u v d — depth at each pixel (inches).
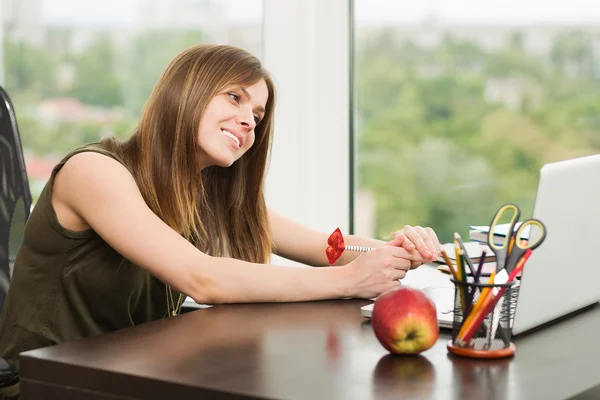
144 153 82.8
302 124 123.6
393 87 123.4
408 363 55.6
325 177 124.3
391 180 125.0
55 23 135.8
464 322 57.6
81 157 79.4
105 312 84.1
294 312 70.8
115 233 76.7
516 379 52.4
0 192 88.2
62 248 80.4
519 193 120.0
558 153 117.6
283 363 55.3
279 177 124.3
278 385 50.7
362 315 69.6
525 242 60.4
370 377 52.5
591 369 54.7
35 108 137.7
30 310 81.7
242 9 127.5
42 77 137.1
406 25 122.0
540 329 65.2
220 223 90.6
